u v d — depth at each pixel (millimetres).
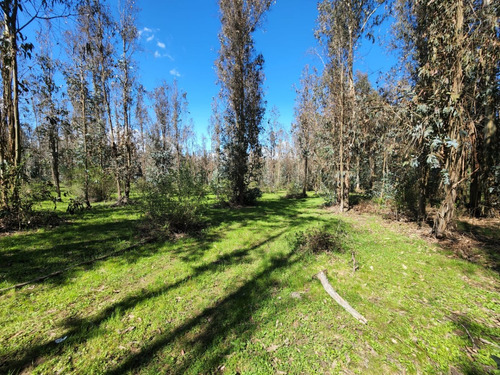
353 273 3627
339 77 10047
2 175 5832
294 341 2211
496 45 4238
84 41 10109
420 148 5812
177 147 24688
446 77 4828
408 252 4543
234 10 11391
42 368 1904
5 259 4047
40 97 10320
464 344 2141
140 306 2768
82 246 4816
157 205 5762
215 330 2369
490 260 4043
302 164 24047
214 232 6234
